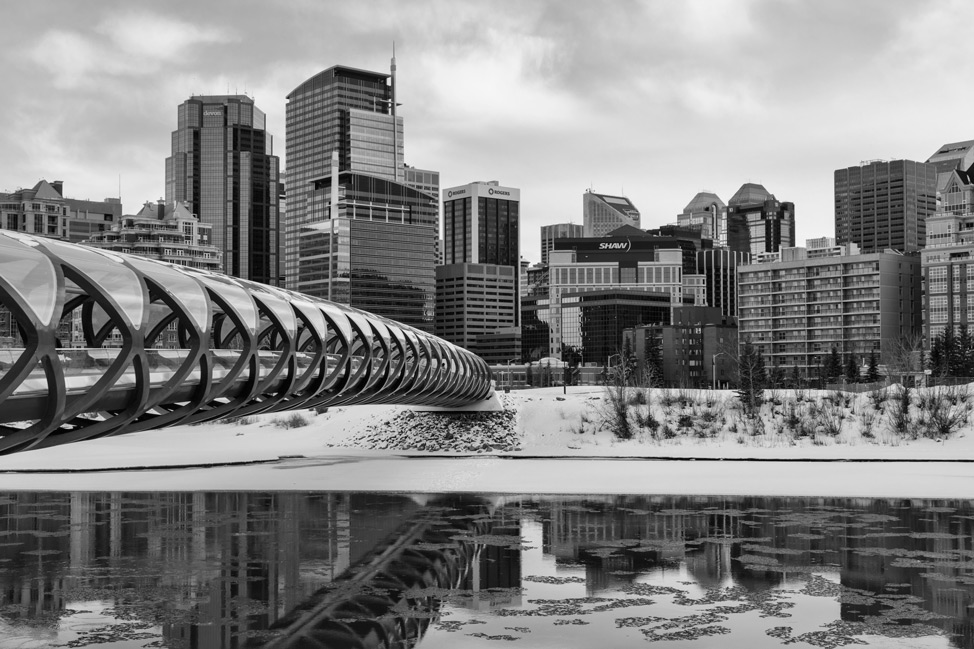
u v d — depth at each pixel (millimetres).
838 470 79438
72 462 90000
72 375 25156
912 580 38656
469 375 85125
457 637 30547
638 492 67000
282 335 36562
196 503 62500
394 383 56000
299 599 35719
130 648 29578
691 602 35062
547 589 37312
